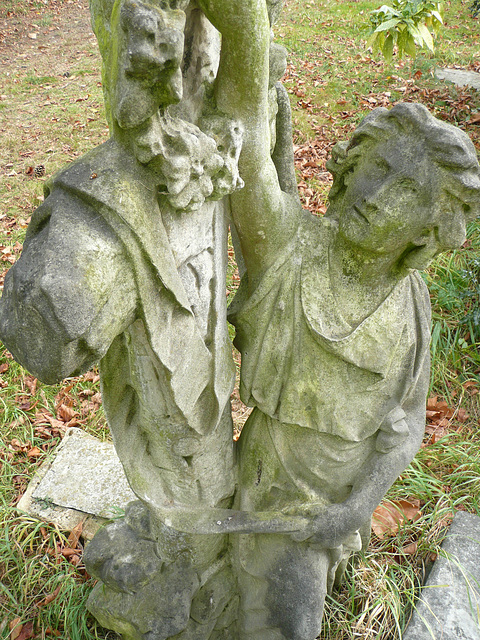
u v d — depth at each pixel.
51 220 1.05
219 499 1.76
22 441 3.40
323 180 5.73
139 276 1.12
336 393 1.50
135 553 1.94
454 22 9.91
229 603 1.98
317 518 1.59
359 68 8.35
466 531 2.55
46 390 3.75
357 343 1.42
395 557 2.57
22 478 3.19
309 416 1.55
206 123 1.21
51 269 0.99
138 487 1.57
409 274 1.47
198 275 1.34
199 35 1.21
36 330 1.01
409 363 1.52
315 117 7.12
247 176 1.31
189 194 1.12
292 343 1.48
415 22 2.95
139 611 1.86
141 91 0.96
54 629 2.47
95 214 1.07
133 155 1.08
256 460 1.74
